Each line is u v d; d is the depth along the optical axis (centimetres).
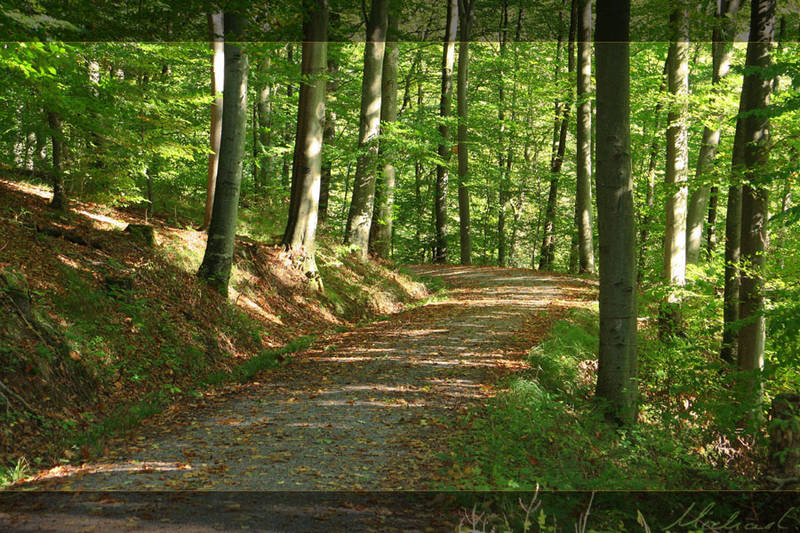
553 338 1305
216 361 1102
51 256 1043
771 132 1099
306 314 1533
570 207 3791
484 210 4200
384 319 1695
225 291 1313
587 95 2228
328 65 2402
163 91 1440
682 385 1036
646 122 2428
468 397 918
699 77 2591
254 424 786
